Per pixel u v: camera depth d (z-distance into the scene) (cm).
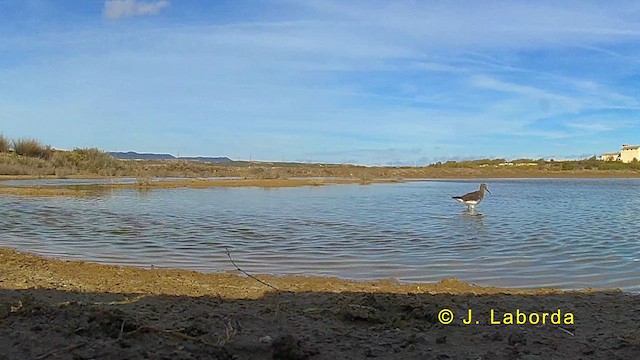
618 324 704
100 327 583
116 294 820
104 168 6109
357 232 1625
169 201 2681
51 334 560
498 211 2369
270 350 560
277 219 1941
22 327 579
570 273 1095
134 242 1412
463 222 1923
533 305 807
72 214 2030
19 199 2644
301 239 1484
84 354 517
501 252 1318
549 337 642
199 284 921
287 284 943
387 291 894
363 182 5203
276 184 4512
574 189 4456
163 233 1571
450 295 867
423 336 632
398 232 1639
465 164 9662
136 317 643
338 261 1197
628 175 8481
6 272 956
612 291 931
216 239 1468
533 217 2122
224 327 625
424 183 5384
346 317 704
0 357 506
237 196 3095
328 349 584
